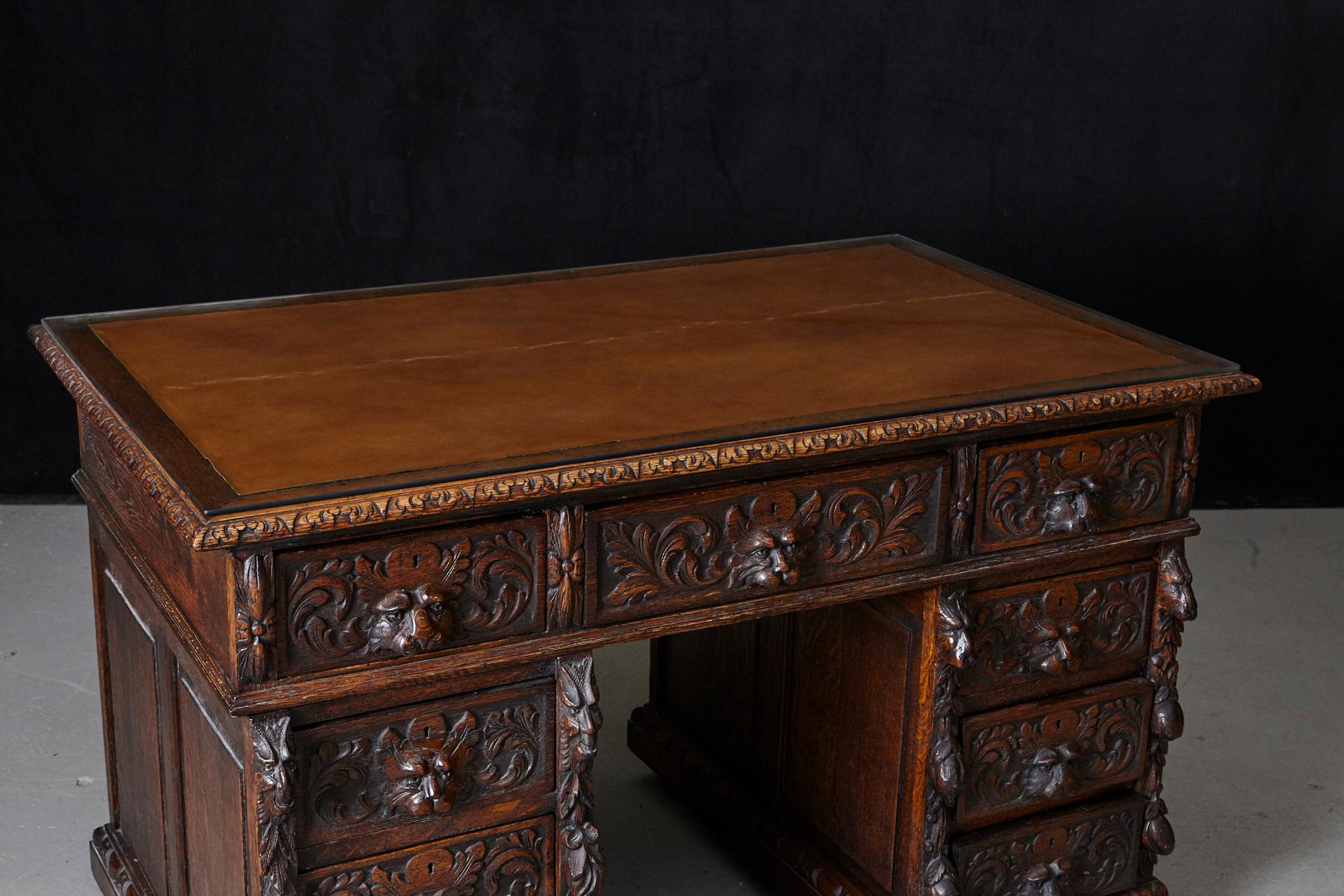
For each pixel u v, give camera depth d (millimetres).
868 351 2727
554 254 4738
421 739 2240
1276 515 4934
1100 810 2846
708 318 2891
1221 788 3498
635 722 3529
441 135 4574
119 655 2814
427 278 4723
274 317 2834
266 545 2039
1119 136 4758
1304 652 4086
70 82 4395
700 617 2373
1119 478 2660
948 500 2523
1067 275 4895
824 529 2439
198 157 4508
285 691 2102
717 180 4711
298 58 4445
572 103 4578
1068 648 2689
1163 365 2693
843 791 2920
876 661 2760
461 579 2188
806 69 4621
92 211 4527
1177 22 4648
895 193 4777
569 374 2570
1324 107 4742
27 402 4652
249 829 2197
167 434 2264
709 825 3301
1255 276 4902
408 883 2293
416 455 2211
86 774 3414
